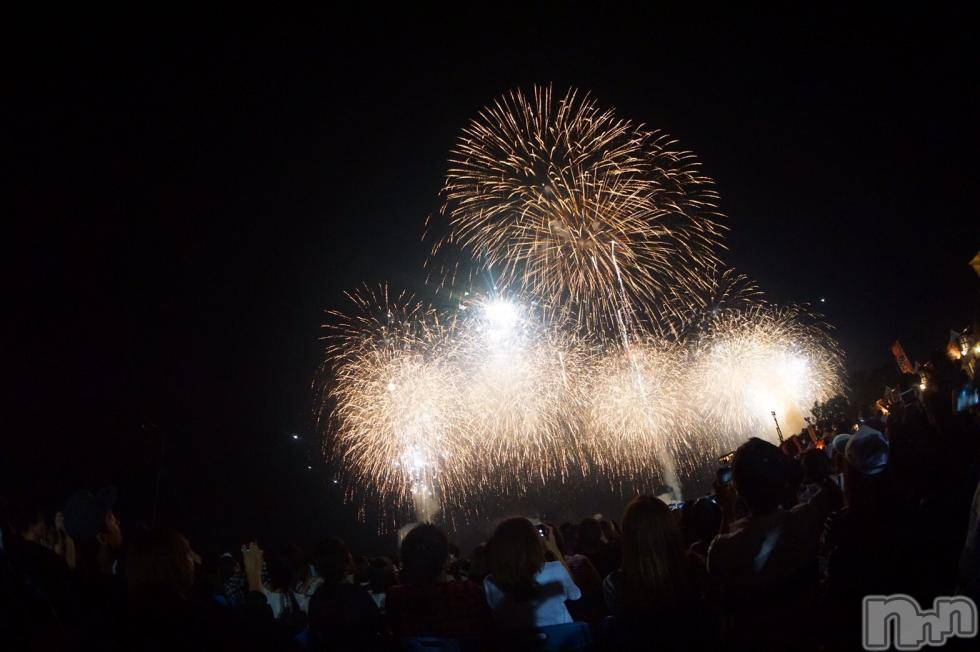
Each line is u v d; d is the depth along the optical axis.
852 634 4.54
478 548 7.72
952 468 5.11
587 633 5.17
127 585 5.34
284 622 7.14
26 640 4.13
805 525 4.51
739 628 4.50
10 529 5.24
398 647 5.53
